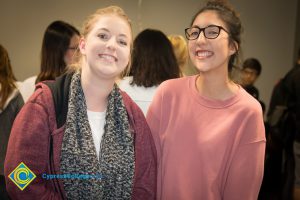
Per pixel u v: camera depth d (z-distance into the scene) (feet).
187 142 4.25
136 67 5.90
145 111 5.74
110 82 3.92
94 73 3.80
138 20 13.25
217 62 4.09
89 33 3.86
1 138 6.03
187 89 4.49
